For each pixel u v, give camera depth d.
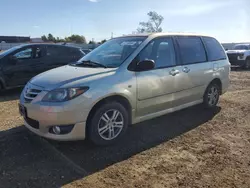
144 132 4.95
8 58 8.27
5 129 4.95
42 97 3.93
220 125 5.39
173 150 4.20
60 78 4.13
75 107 3.82
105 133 4.24
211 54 6.25
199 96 5.94
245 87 9.98
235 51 17.89
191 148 4.29
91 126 4.05
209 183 3.29
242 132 5.03
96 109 4.05
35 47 8.84
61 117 3.79
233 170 3.61
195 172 3.55
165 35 5.25
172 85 5.11
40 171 3.50
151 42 4.91
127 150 4.17
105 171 3.54
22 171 3.49
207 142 4.54
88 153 4.04
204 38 6.23
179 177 3.42
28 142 4.38
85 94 3.90
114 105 4.22
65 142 4.39
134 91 4.44
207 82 6.03
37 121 3.99
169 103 5.14
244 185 3.26
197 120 5.66
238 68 18.28
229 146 4.38
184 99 5.49
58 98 3.83
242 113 6.23
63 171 3.51
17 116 5.81
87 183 3.25
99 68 4.45
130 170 3.57
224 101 7.37
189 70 5.48
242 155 4.06
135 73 4.50
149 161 3.83
